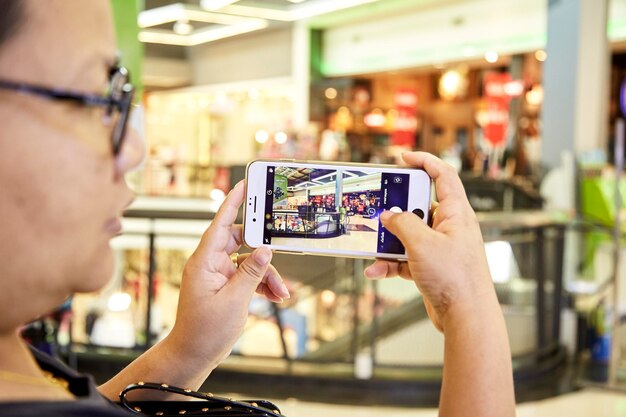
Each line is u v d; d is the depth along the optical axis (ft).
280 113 70.59
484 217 18.92
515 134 50.90
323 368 17.60
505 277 18.86
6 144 1.64
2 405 1.61
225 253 3.03
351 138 69.21
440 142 67.77
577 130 36.60
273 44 66.49
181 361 2.96
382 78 70.54
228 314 2.93
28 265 1.69
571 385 18.37
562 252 20.47
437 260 2.53
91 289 1.81
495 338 2.51
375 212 3.25
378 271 3.26
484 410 2.43
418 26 55.52
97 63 1.78
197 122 79.30
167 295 23.66
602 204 26.96
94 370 17.53
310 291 17.71
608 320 20.67
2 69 1.67
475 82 64.49
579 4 36.50
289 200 3.28
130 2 17.61
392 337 18.26
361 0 53.36
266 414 2.75
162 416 2.61
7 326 1.75
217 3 55.42
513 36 48.62
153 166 52.80
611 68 56.18
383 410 15.98
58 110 1.71
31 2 1.68
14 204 1.66
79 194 1.72
